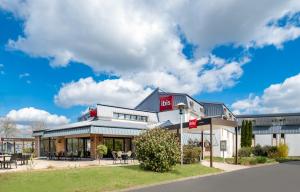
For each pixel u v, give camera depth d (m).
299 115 62.12
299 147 60.62
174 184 17.91
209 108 56.09
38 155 42.44
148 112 46.25
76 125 36.44
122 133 34.47
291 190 15.32
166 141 22.58
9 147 48.03
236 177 21.61
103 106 40.44
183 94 47.03
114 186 16.22
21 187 14.46
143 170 21.78
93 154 34.59
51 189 14.60
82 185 15.77
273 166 33.34
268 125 63.72
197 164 27.62
